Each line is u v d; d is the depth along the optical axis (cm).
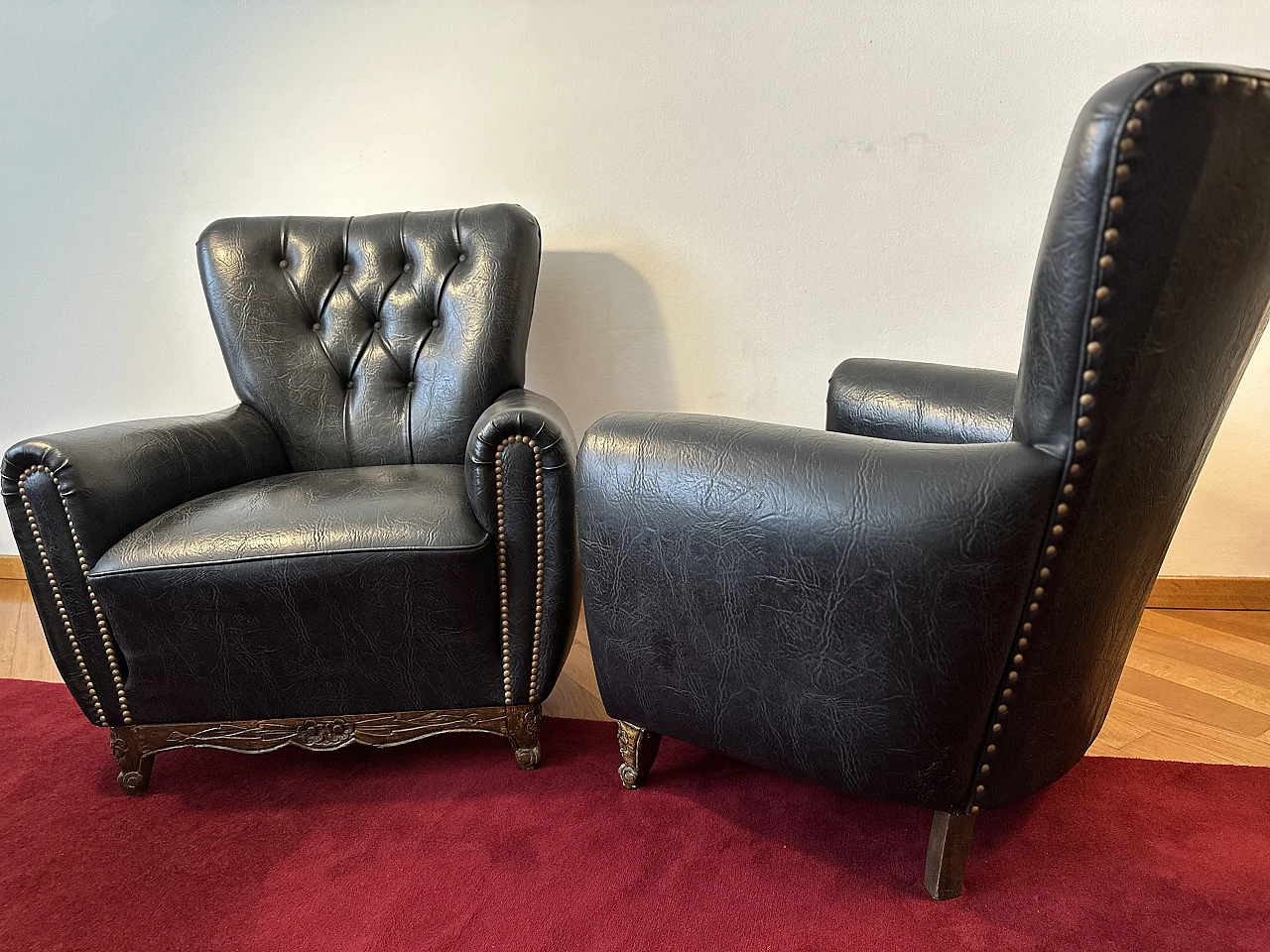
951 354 187
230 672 125
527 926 100
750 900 104
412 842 117
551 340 202
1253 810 121
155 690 126
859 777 100
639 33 182
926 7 171
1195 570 196
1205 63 70
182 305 213
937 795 97
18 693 167
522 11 186
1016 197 176
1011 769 98
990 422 131
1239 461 187
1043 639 91
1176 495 94
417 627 124
